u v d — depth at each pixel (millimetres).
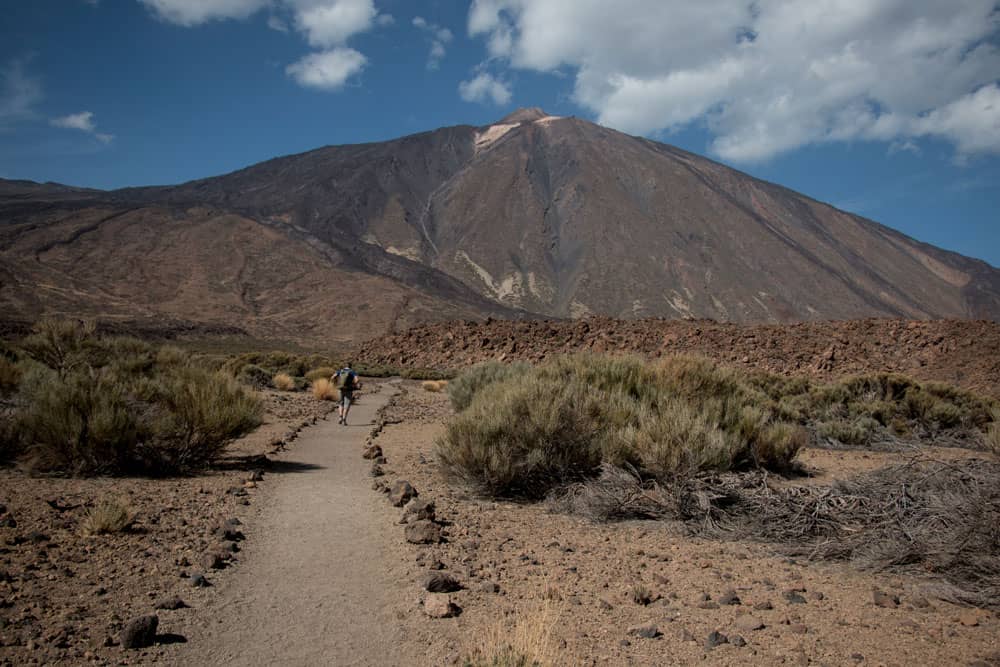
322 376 39969
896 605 5105
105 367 14719
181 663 3898
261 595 5094
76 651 3945
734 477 8680
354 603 4969
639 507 8203
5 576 5055
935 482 7445
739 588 5523
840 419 19469
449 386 23500
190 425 10547
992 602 5051
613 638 4344
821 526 7207
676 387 14016
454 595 5176
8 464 9695
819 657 4086
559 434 9469
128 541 6301
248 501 8359
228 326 177625
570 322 63594
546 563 6160
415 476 10750
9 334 89375
